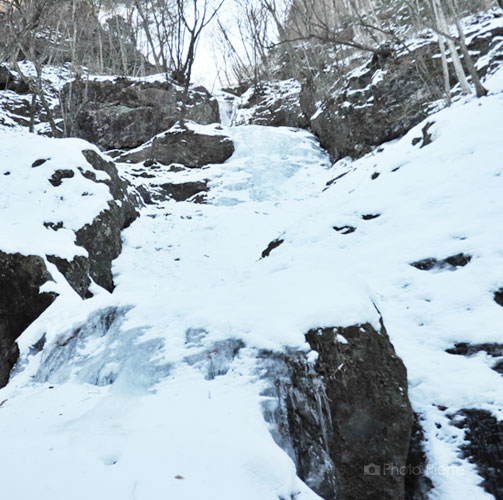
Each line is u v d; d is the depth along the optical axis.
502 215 6.68
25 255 6.34
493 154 8.23
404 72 14.53
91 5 22.55
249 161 16.39
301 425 3.47
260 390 3.54
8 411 3.87
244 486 2.47
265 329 3.91
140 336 4.33
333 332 3.87
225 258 10.52
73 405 3.75
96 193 9.55
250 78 30.02
